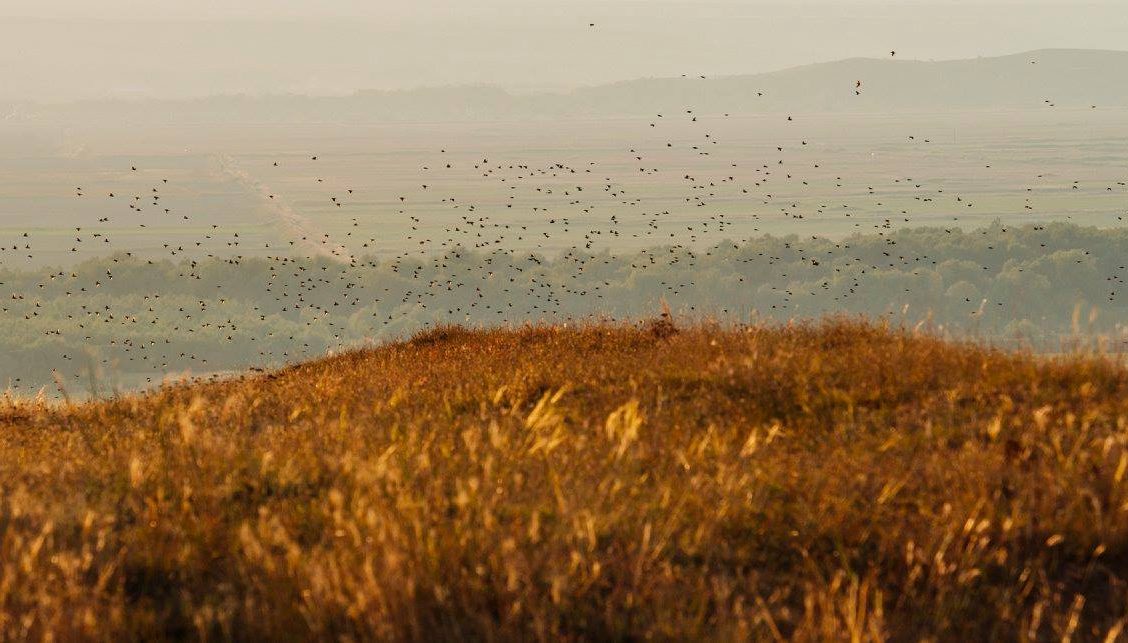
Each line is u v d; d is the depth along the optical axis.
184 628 19.22
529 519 22.67
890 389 32.78
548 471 25.73
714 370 37.75
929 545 20.73
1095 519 21.67
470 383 42.25
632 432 25.95
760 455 26.66
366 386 46.44
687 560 21.09
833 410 31.25
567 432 29.88
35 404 52.75
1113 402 29.06
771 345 43.22
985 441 26.94
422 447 29.09
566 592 19.09
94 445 35.53
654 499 23.25
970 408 30.36
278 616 18.62
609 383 39.16
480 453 27.56
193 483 25.83
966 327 39.09
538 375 41.81
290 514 23.77
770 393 34.41
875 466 25.22
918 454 26.19
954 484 23.38
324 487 26.17
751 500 23.20
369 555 19.19
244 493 25.94
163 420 36.06
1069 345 33.47
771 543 21.83
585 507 22.38
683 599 19.28
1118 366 32.31
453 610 18.80
